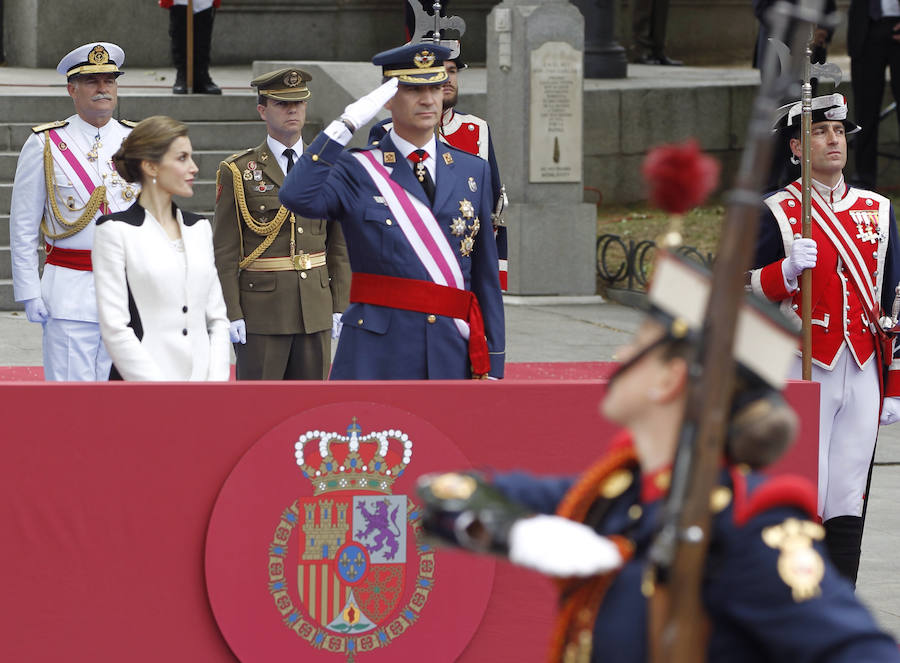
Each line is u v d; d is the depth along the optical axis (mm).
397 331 18750
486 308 19500
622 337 40156
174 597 15734
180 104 49344
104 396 15367
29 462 15320
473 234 19234
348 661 16094
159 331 18406
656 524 8281
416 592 16188
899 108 57000
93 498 15469
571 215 46125
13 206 24625
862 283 21062
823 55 36969
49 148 24516
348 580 16031
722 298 7746
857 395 21156
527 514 8578
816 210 21250
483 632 16422
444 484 8719
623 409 8578
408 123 18906
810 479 16875
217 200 24266
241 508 15711
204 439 15609
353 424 15883
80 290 24484
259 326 24250
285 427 15734
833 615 7832
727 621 8086
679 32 79938
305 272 24328
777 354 8305
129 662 15711
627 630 8312
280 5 69562
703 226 54344
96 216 24531
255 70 52406
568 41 45562
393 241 18734
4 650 15492
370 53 71500
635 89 59125
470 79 59438
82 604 15570
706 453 7820
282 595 15898
